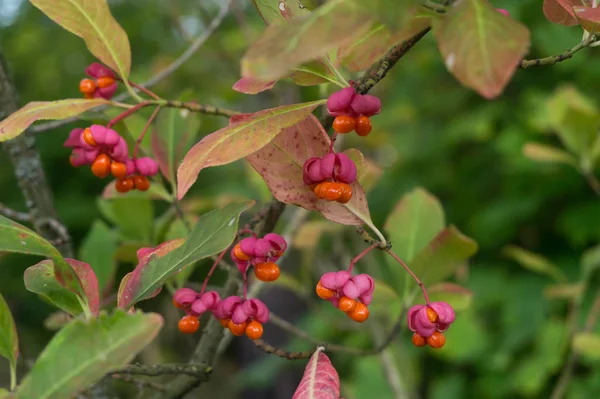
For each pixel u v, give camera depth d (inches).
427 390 40.4
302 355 14.2
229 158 12.8
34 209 18.3
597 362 32.0
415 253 17.4
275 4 14.0
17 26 67.5
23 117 14.3
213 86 37.9
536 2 36.0
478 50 11.4
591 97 38.5
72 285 13.6
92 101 14.7
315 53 11.1
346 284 13.6
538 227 39.1
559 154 24.8
